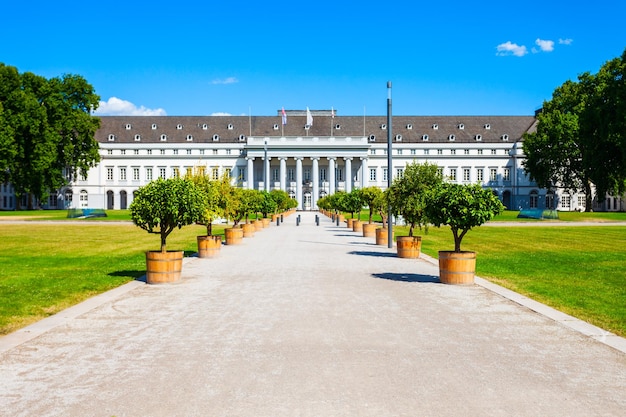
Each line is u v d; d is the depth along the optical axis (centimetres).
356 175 13262
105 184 13162
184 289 1612
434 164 2689
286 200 7794
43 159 8031
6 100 7862
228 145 13062
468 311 1295
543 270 2055
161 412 674
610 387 768
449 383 782
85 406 694
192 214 1794
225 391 746
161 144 13138
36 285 1658
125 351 943
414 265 2222
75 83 9300
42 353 929
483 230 4597
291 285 1691
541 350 955
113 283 1720
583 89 8856
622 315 1245
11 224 5459
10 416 662
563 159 9256
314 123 13300
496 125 13362
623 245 3170
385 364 871
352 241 3541
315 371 834
